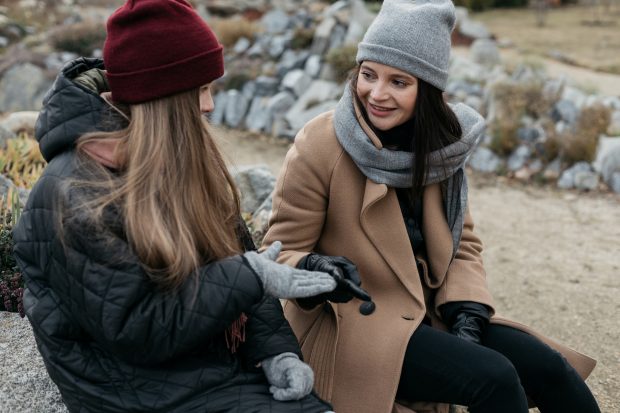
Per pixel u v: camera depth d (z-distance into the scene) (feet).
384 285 7.09
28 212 5.39
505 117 23.29
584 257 15.78
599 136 22.07
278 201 7.07
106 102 5.45
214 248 5.60
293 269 5.72
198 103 5.56
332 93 27.22
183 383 5.48
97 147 5.39
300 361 5.94
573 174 21.09
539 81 25.09
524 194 20.49
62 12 43.93
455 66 28.14
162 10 5.28
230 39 32.27
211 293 5.23
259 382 5.89
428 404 7.07
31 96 29.71
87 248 5.10
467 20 42.91
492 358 6.32
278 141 25.96
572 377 6.75
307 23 33.86
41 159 14.57
